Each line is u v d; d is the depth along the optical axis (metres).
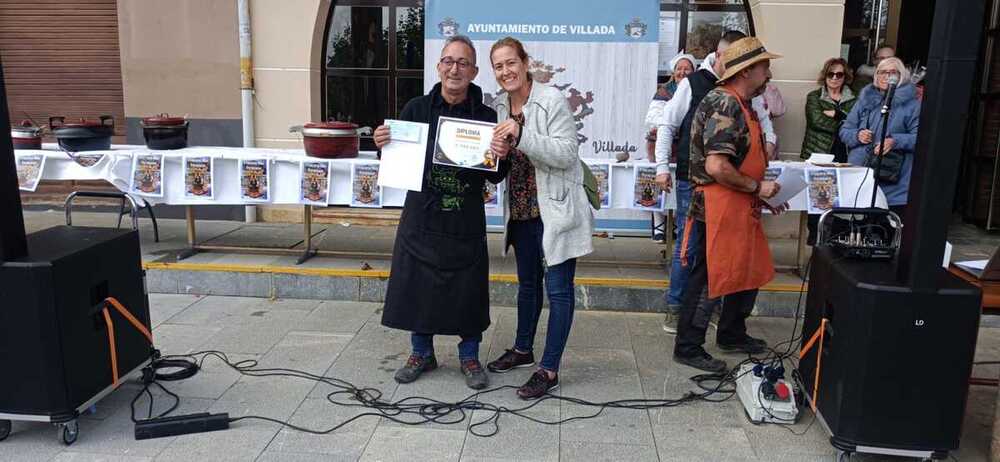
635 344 3.95
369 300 4.63
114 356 2.98
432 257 3.18
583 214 3.10
